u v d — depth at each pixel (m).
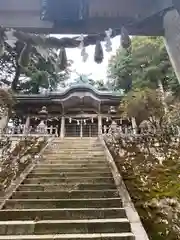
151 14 2.61
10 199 4.34
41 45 2.85
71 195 4.61
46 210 3.77
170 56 2.75
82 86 19.27
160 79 15.46
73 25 2.65
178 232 3.45
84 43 2.85
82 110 20.27
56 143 11.19
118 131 12.18
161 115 11.44
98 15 2.62
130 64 17.97
